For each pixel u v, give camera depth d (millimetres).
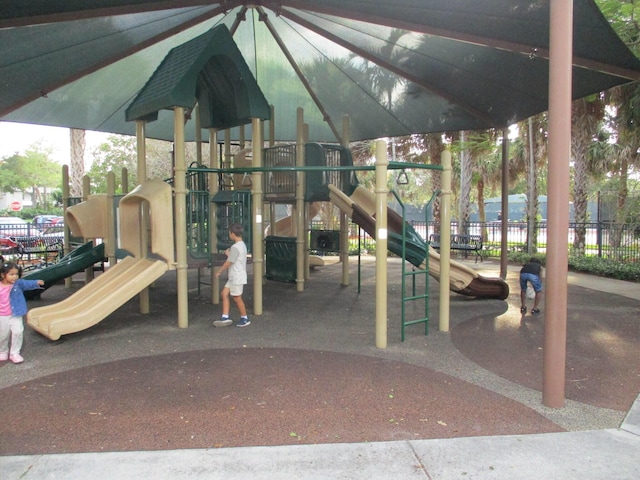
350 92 12320
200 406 3953
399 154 24984
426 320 6355
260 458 3090
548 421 3680
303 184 9883
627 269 11797
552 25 3824
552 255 3896
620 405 3998
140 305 7676
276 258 11055
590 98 13273
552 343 3922
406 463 3033
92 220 8281
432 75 9477
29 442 3312
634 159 13812
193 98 6500
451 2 5812
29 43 7254
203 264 7379
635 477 2867
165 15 7895
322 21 8445
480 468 2975
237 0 7730
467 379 4637
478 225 21234
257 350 5617
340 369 4922
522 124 18281
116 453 3150
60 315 6152
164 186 6676
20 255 14469
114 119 12672
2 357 5199
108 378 4660
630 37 9859
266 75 12328
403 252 6000
